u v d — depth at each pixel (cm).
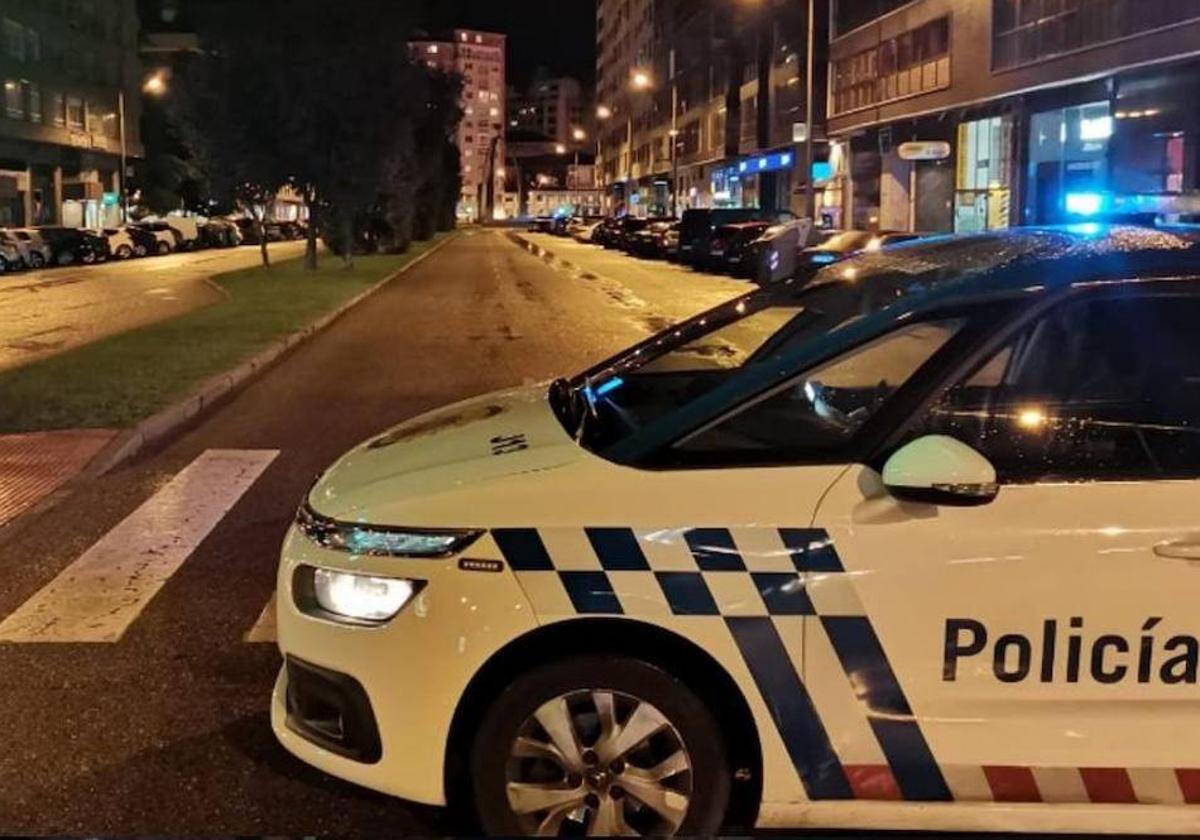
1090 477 328
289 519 761
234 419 1137
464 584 328
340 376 1442
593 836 338
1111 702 324
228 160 3344
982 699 324
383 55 3416
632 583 324
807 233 3023
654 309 2434
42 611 590
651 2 10838
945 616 322
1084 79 3133
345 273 3544
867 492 326
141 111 9019
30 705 481
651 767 337
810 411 363
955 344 343
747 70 6806
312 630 349
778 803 331
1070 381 347
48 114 7188
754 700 326
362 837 380
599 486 333
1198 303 347
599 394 448
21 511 769
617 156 13900
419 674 332
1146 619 320
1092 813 328
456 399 1262
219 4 3306
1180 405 340
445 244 7006
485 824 338
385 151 3538
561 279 3531
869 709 325
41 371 1348
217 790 411
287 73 3309
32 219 7288
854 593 322
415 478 355
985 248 420
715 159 7688
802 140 5019
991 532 320
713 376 459
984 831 331
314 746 356
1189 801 327
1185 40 2677
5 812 396
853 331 354
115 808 399
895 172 4619
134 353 1521
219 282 3122
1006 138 3694
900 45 4397
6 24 6606
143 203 9056
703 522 325
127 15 8394
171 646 545
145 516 769
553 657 333
